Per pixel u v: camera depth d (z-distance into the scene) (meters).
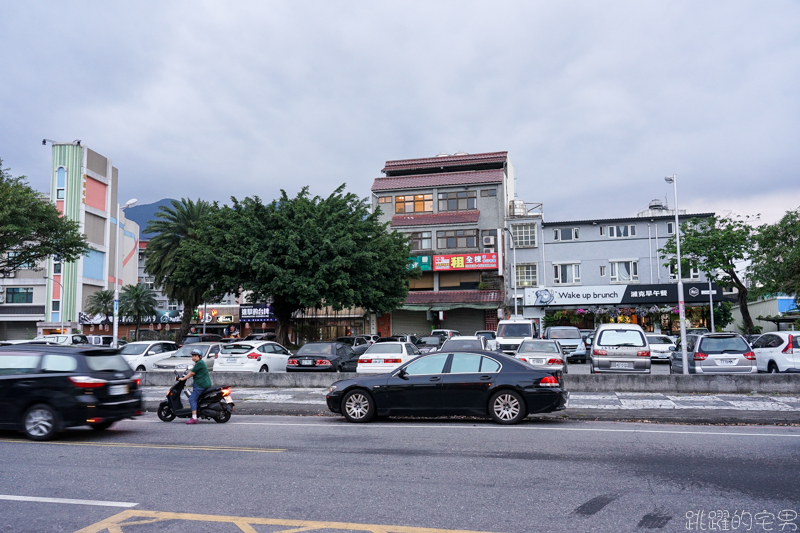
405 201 47.62
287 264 28.36
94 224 53.97
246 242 29.03
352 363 22.27
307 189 30.80
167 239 39.03
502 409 10.95
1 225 26.42
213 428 10.96
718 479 6.44
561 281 43.00
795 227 27.45
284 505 5.64
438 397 11.19
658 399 14.15
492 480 6.53
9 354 10.07
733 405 12.89
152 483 6.54
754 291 30.53
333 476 6.79
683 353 18.06
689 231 31.84
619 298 40.19
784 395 14.59
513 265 42.97
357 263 30.11
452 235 45.38
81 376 9.73
